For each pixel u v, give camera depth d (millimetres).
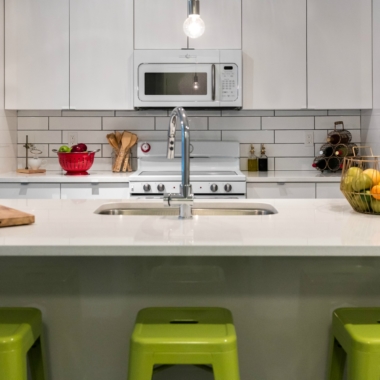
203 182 3332
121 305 1618
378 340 1320
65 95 3564
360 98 3582
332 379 1562
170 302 1618
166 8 3525
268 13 3541
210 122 3932
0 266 1617
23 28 3535
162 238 1380
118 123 3932
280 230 1494
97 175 3494
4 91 3562
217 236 1405
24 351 1379
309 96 3574
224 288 1612
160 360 1293
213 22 3533
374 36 3523
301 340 1625
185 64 3510
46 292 1620
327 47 3557
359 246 1281
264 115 3938
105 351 1631
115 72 3559
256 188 3381
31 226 1581
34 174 3584
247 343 1626
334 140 3719
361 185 1738
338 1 3543
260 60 3559
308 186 3381
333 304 1616
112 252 1303
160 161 3830
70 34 3539
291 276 1607
